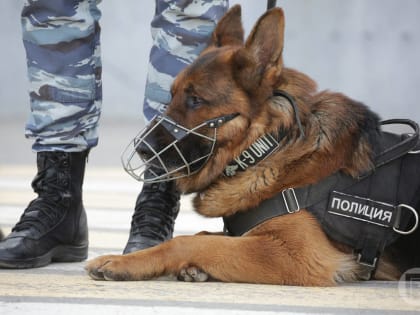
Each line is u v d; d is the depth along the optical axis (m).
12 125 19.97
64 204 6.25
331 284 5.43
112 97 20.89
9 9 20.50
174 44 6.20
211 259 5.34
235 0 18.83
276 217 5.46
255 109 5.64
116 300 4.80
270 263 5.34
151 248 5.45
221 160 5.67
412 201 5.67
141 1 20.45
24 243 5.92
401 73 20.39
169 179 5.62
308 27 20.39
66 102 6.21
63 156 6.29
